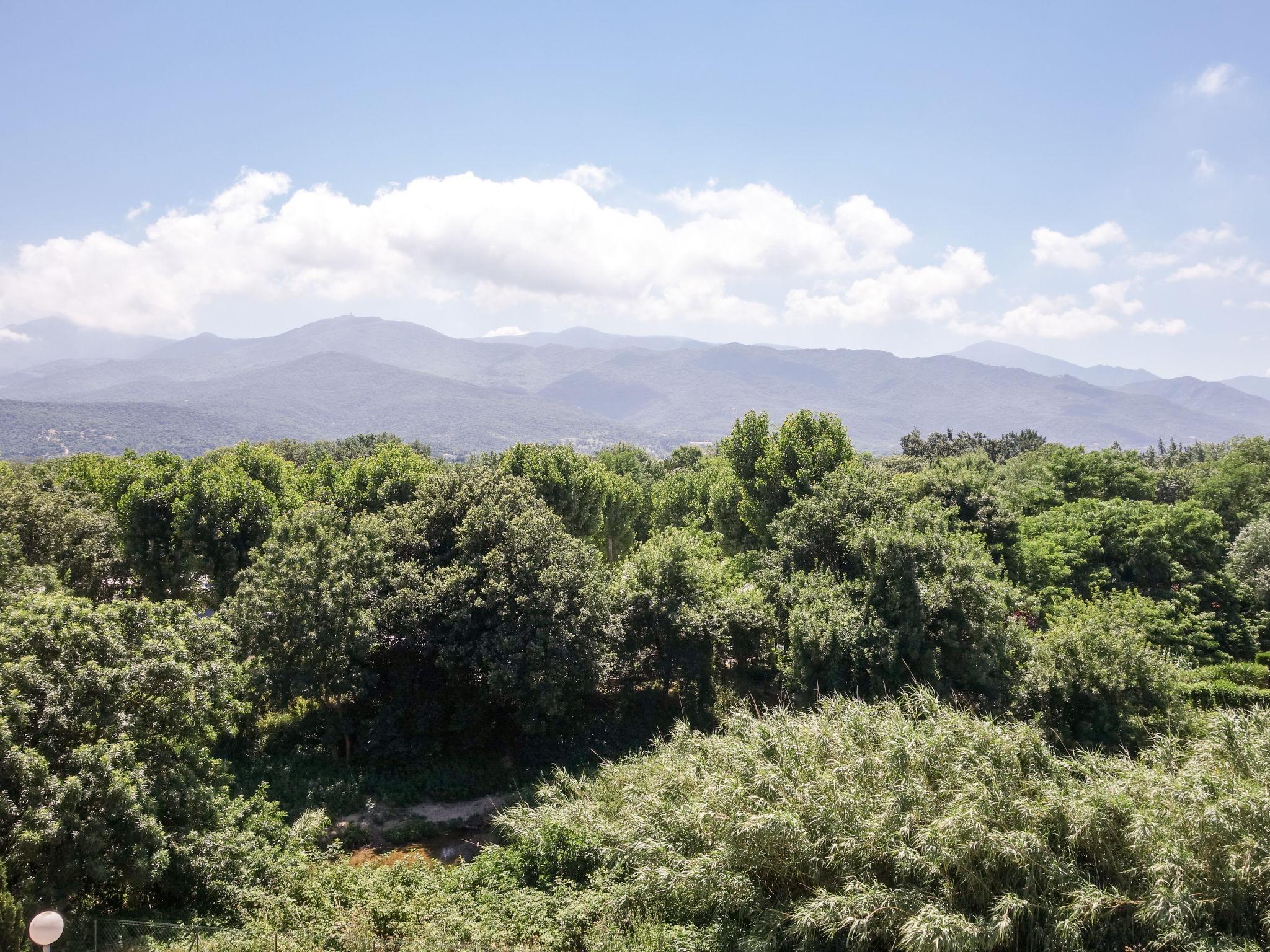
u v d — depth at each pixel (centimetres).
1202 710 2528
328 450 8862
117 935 1198
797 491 3591
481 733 2430
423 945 1136
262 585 2294
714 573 2797
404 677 2444
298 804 2011
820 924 1092
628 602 2570
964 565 2275
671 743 2120
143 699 1432
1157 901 1062
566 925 1243
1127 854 1163
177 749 1487
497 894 1366
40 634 1345
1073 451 4866
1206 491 4872
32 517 2814
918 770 1270
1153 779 1266
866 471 3083
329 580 2248
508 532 2492
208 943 1198
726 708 2609
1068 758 1583
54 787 1148
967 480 3591
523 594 2345
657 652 2609
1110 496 4675
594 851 1445
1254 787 1188
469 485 2766
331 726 2286
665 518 5809
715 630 2533
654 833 1369
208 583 3341
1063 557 3466
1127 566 3625
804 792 1248
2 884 1029
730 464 4194
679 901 1250
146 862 1234
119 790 1200
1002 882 1124
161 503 3203
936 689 2153
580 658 2317
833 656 2228
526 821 1600
